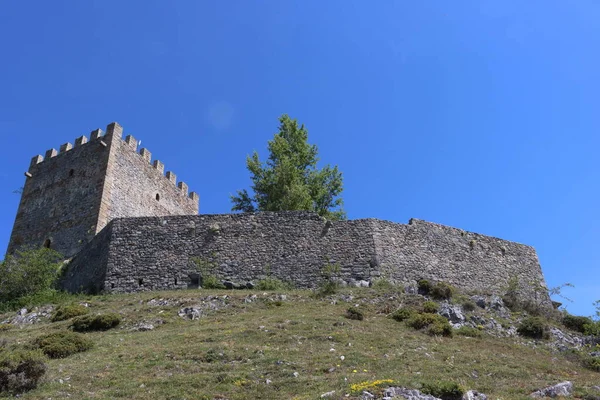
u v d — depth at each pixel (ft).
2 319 91.97
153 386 54.90
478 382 58.29
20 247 143.43
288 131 160.66
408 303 90.17
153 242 107.55
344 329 74.74
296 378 56.39
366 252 103.30
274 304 88.02
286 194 140.97
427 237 111.75
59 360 64.34
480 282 114.32
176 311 85.15
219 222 108.37
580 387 57.72
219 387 54.39
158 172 159.22
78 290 111.45
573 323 95.81
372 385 52.11
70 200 142.00
